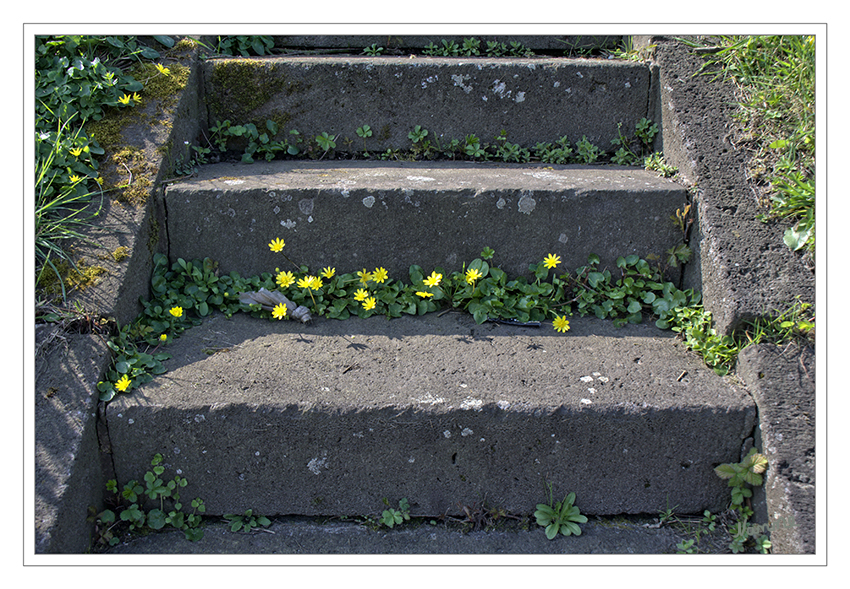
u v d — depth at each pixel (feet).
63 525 5.54
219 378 6.52
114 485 6.40
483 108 9.41
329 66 9.13
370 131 9.43
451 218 7.86
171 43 9.13
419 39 10.61
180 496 6.55
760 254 7.13
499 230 7.91
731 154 8.04
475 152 9.48
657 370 6.77
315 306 7.72
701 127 8.35
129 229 7.25
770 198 7.57
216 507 6.63
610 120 9.48
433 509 6.68
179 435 6.27
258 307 7.67
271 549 6.31
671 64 9.12
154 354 6.81
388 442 6.33
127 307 7.00
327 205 7.79
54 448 5.75
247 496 6.58
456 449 6.39
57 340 6.41
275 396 6.27
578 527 6.46
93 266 6.90
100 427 6.19
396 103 9.35
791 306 6.72
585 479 6.53
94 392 6.14
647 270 7.80
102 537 6.22
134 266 7.15
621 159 9.47
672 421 6.25
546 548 6.32
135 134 8.07
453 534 6.50
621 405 6.22
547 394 6.35
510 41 10.62
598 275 7.86
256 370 6.66
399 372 6.68
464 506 6.63
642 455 6.41
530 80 9.27
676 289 7.78
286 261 8.02
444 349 7.10
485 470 6.50
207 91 9.25
